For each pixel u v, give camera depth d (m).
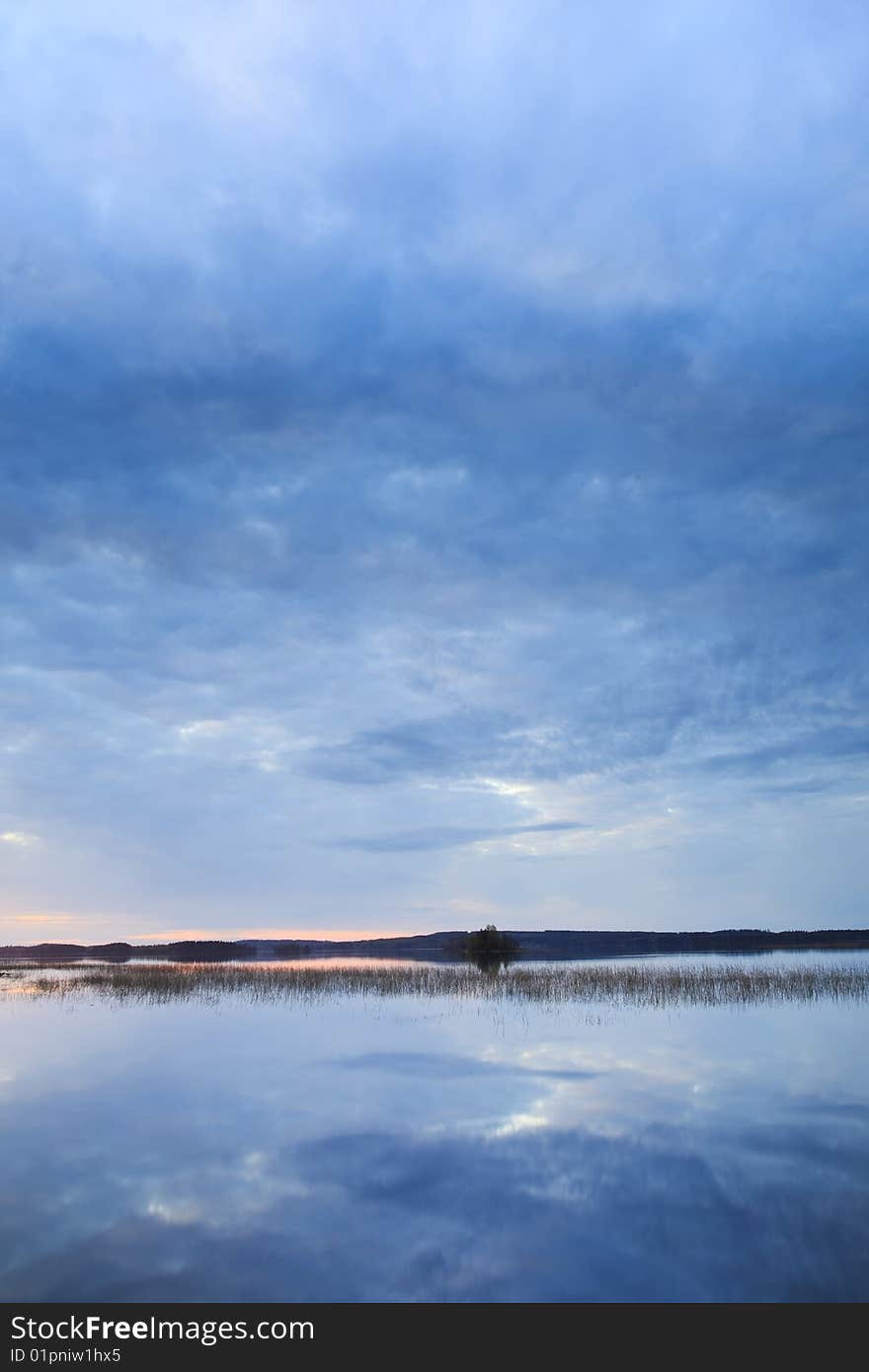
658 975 36.03
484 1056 18.28
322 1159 11.17
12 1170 10.87
